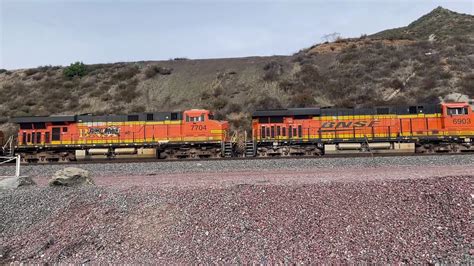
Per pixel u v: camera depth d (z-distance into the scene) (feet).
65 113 132.77
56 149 90.79
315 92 131.85
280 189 31.04
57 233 27.43
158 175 52.37
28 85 159.84
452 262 20.94
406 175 38.55
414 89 124.06
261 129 89.35
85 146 89.76
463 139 82.07
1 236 27.58
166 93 142.41
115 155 89.97
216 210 28.14
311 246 23.30
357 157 69.46
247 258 22.70
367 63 147.33
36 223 29.30
